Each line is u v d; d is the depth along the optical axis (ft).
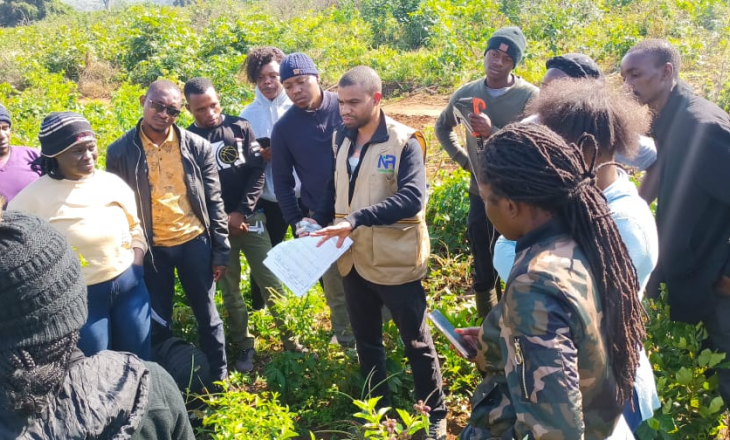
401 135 10.99
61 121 10.89
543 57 45.93
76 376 4.92
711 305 10.27
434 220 19.83
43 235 4.74
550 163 5.94
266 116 16.24
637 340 6.38
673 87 10.44
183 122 29.76
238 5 97.81
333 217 12.26
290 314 14.34
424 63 45.29
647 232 7.06
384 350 13.07
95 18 123.03
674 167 10.15
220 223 13.73
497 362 6.98
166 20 57.88
